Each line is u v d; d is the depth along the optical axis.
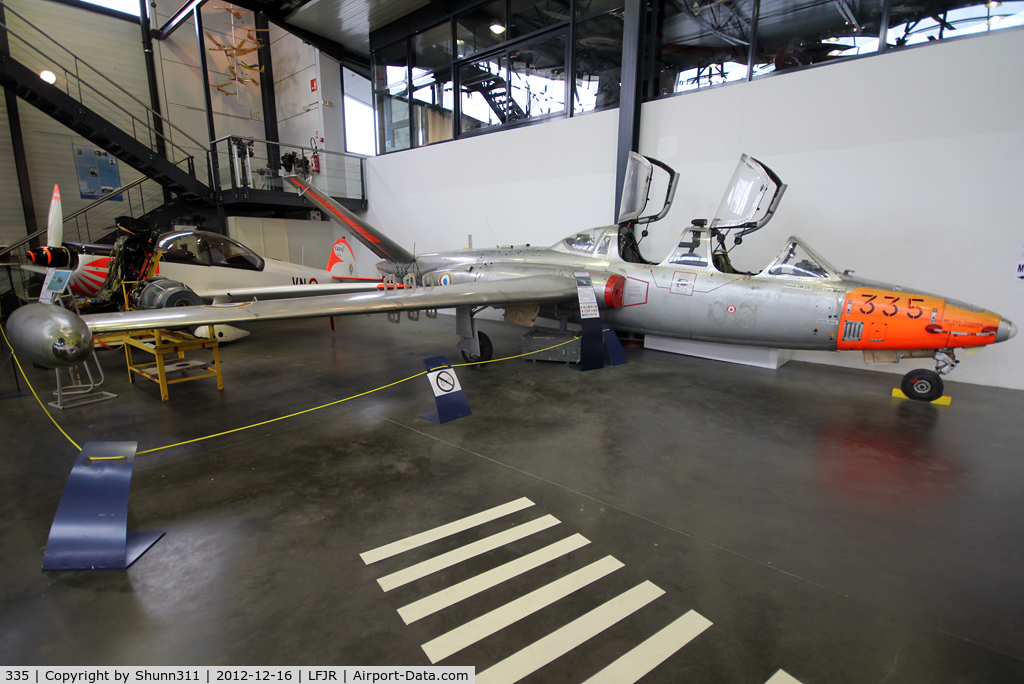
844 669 1.59
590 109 7.80
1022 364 4.85
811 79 5.65
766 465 3.13
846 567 2.12
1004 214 4.77
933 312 4.06
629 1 6.61
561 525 2.44
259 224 10.91
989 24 4.72
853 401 4.45
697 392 4.71
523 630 1.76
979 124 4.80
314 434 3.69
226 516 2.54
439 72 9.89
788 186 5.94
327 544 2.29
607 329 5.81
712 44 6.48
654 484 2.88
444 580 2.03
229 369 5.71
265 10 10.11
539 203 8.34
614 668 1.59
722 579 2.04
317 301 3.92
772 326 4.73
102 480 2.24
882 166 5.34
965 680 1.55
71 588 1.99
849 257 5.65
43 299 4.29
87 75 10.72
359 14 10.00
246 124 13.12
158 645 1.68
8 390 4.91
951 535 2.37
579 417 4.02
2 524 2.50
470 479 2.94
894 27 5.24
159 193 12.02
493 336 7.77
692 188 6.69
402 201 10.69
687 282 5.22
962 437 3.61
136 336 5.12
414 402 4.45
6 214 9.73
